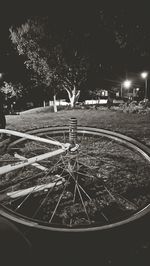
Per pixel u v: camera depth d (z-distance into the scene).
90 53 21.88
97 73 23.95
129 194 5.55
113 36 20.97
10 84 25.41
